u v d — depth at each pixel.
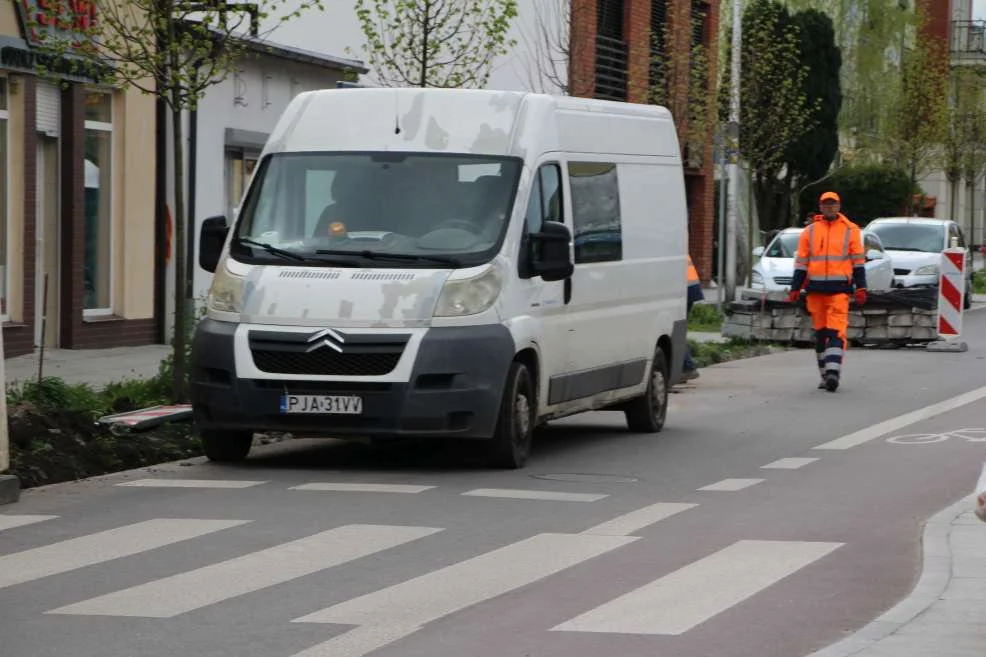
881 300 35.34
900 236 48.25
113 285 30.47
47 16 22.91
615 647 9.24
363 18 28.86
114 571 11.28
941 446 18.80
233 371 16.14
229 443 16.97
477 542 12.48
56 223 29.03
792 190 64.00
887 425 20.91
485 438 16.22
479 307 16.11
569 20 41.84
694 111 45.38
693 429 20.64
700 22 46.56
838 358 25.61
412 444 18.94
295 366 16.00
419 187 16.84
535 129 17.34
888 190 69.31
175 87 20.94
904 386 26.42
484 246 16.41
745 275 60.97
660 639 9.44
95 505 14.16
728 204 47.09
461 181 16.86
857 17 69.12
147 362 27.39
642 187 19.86
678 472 16.59
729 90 47.12
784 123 47.78
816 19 62.12
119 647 9.16
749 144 47.12
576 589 10.83
